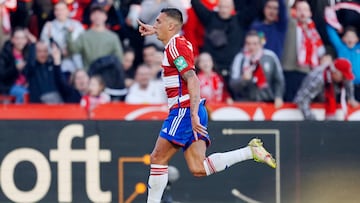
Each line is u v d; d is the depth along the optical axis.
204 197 39.81
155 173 26.83
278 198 40.16
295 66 42.25
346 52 43.00
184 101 26.50
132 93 41.44
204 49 41.94
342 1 43.19
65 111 40.41
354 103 41.88
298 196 40.25
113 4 42.19
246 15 42.31
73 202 39.44
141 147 39.66
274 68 41.47
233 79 41.56
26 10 41.62
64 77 41.06
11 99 40.72
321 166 40.38
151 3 42.00
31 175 39.25
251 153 26.98
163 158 26.89
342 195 40.50
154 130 39.66
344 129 40.47
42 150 39.31
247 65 41.50
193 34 41.97
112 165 39.56
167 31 26.48
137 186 39.62
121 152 39.59
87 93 40.97
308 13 42.22
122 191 39.62
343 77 41.25
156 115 41.00
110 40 41.34
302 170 40.25
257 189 40.03
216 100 41.47
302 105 41.31
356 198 40.53
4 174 39.12
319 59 42.47
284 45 42.12
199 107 26.80
